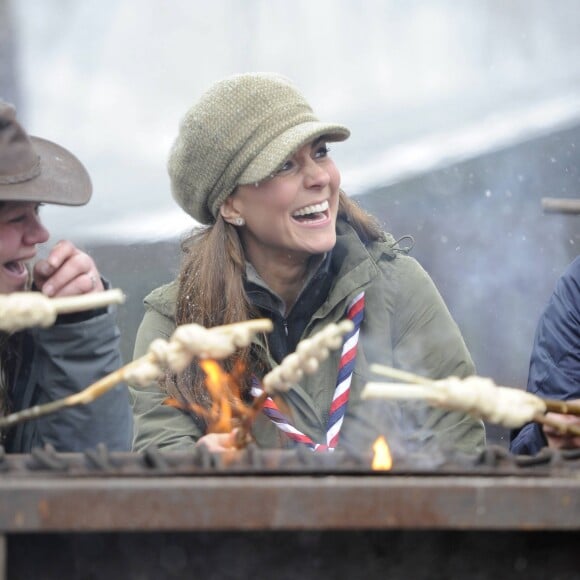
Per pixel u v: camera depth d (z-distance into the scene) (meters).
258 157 5.96
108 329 5.69
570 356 6.16
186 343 4.11
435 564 4.00
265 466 4.31
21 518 3.70
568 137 10.02
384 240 6.41
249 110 6.06
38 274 5.59
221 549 3.96
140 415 6.11
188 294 6.19
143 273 9.88
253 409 4.86
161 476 4.12
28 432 5.73
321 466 4.29
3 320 4.04
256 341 5.96
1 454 4.34
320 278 6.08
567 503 3.78
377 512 3.75
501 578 4.01
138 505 3.71
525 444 6.05
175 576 3.95
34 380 5.70
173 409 6.09
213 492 3.73
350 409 5.96
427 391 4.04
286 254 6.10
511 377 9.55
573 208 5.57
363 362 6.00
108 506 3.71
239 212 6.14
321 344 4.11
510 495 3.78
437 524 3.76
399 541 3.99
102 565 3.94
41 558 3.93
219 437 5.37
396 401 6.03
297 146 5.88
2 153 5.46
